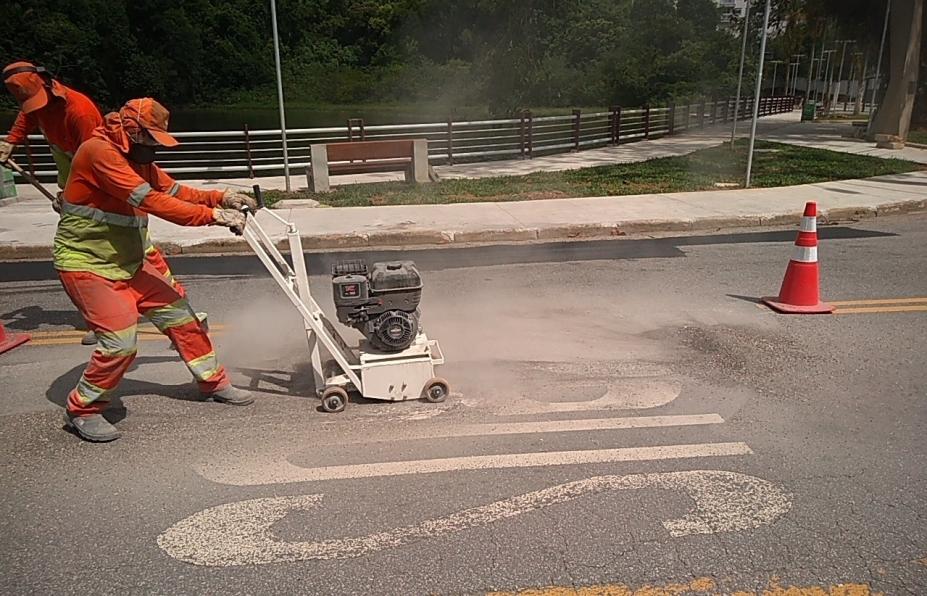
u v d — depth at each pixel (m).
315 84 71.75
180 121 56.97
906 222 10.34
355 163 13.01
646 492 3.31
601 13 68.44
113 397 4.35
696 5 71.75
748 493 3.30
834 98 60.56
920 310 6.13
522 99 36.62
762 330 5.63
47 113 4.64
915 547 2.92
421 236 9.04
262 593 2.65
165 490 3.34
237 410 4.18
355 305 4.13
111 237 3.66
